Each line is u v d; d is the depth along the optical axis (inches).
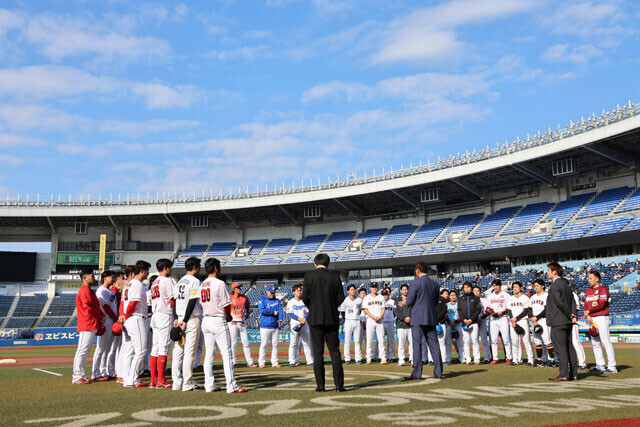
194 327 333.1
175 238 2348.7
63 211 2113.7
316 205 2150.6
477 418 219.5
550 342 483.2
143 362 411.2
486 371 441.7
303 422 212.5
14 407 261.7
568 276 1499.8
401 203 2103.8
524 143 1601.9
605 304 425.4
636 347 878.4
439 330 521.7
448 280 1782.7
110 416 230.2
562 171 1599.4
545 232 1638.8
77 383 385.7
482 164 1668.3
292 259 2118.6
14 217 2133.4
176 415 231.0
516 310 517.7
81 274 395.2
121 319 372.8
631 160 1549.0
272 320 535.5
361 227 2198.6
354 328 587.5
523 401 267.0
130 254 2292.1
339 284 322.7
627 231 1368.1
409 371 458.3
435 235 1934.1
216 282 322.0
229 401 274.2
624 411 236.4
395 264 1851.6
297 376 418.0
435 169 1807.3
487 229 1819.6
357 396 289.0
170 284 361.4
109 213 2126.0
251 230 2359.7
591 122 1445.6
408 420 215.5
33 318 1953.7
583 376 396.2
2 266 2102.6
